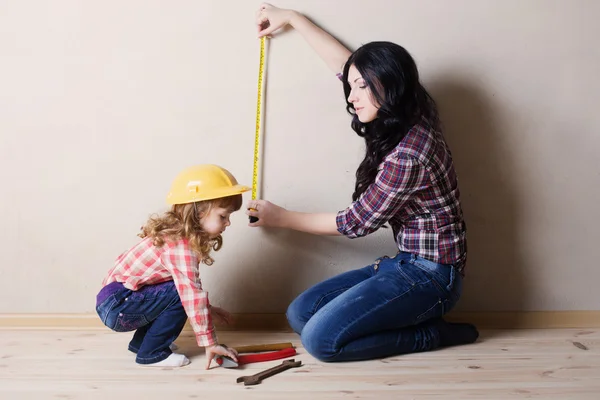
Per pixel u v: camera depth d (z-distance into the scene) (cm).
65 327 220
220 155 217
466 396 162
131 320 182
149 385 168
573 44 220
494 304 227
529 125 222
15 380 170
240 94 215
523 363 187
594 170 225
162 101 214
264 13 208
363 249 225
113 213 218
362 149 219
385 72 178
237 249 222
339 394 162
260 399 159
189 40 212
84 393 162
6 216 217
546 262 227
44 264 220
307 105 217
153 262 182
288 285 224
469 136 222
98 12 209
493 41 218
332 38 210
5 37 209
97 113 213
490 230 225
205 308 178
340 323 183
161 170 217
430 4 214
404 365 185
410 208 193
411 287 189
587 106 223
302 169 220
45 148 214
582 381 173
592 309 228
